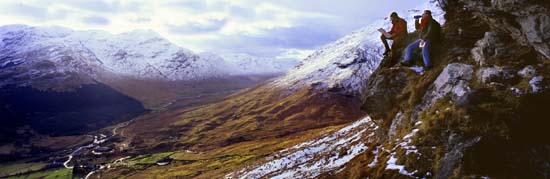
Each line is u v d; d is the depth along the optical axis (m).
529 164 14.70
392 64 26.12
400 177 16.78
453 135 16.33
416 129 18.47
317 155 38.72
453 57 20.67
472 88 17.84
